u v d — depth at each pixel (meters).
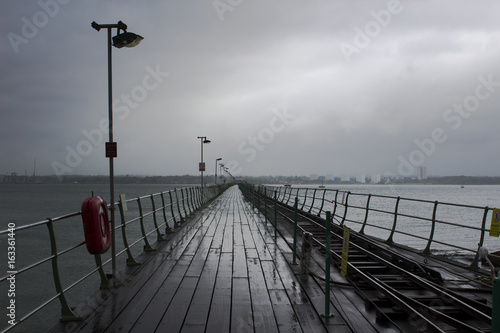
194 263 7.99
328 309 4.84
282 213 19.70
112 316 4.83
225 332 4.36
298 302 5.45
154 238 23.88
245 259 8.41
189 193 19.48
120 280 6.53
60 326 4.49
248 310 5.11
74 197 116.25
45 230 34.22
